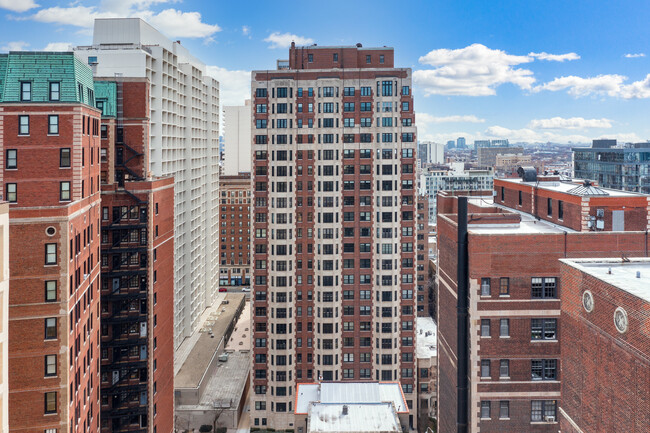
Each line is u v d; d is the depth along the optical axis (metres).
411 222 131.62
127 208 86.06
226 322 191.25
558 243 59.25
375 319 132.25
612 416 37.00
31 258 57.62
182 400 133.75
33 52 61.69
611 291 37.00
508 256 59.41
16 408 57.97
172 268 99.44
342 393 105.19
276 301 130.38
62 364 58.62
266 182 129.62
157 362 90.88
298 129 129.62
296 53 135.00
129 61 134.50
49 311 58.25
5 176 60.53
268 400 131.50
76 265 62.22
